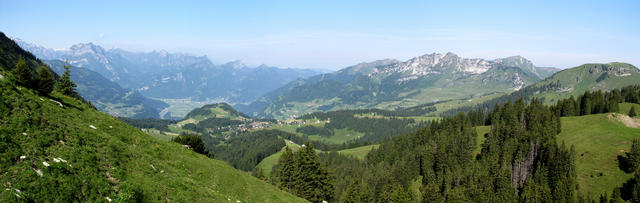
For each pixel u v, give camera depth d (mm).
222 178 50562
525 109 189375
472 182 127312
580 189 113750
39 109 33688
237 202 43562
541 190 112875
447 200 120375
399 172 155750
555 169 117562
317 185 95688
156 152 44562
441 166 152625
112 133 42844
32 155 24875
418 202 131375
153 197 29859
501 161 138500
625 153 119312
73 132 32719
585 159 127062
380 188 143000
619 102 198750
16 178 21469
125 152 35812
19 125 27531
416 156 171375
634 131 136625
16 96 32656
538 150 133375
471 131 178500
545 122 156250
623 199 103062
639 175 101000
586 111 183625
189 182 39094
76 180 24984
